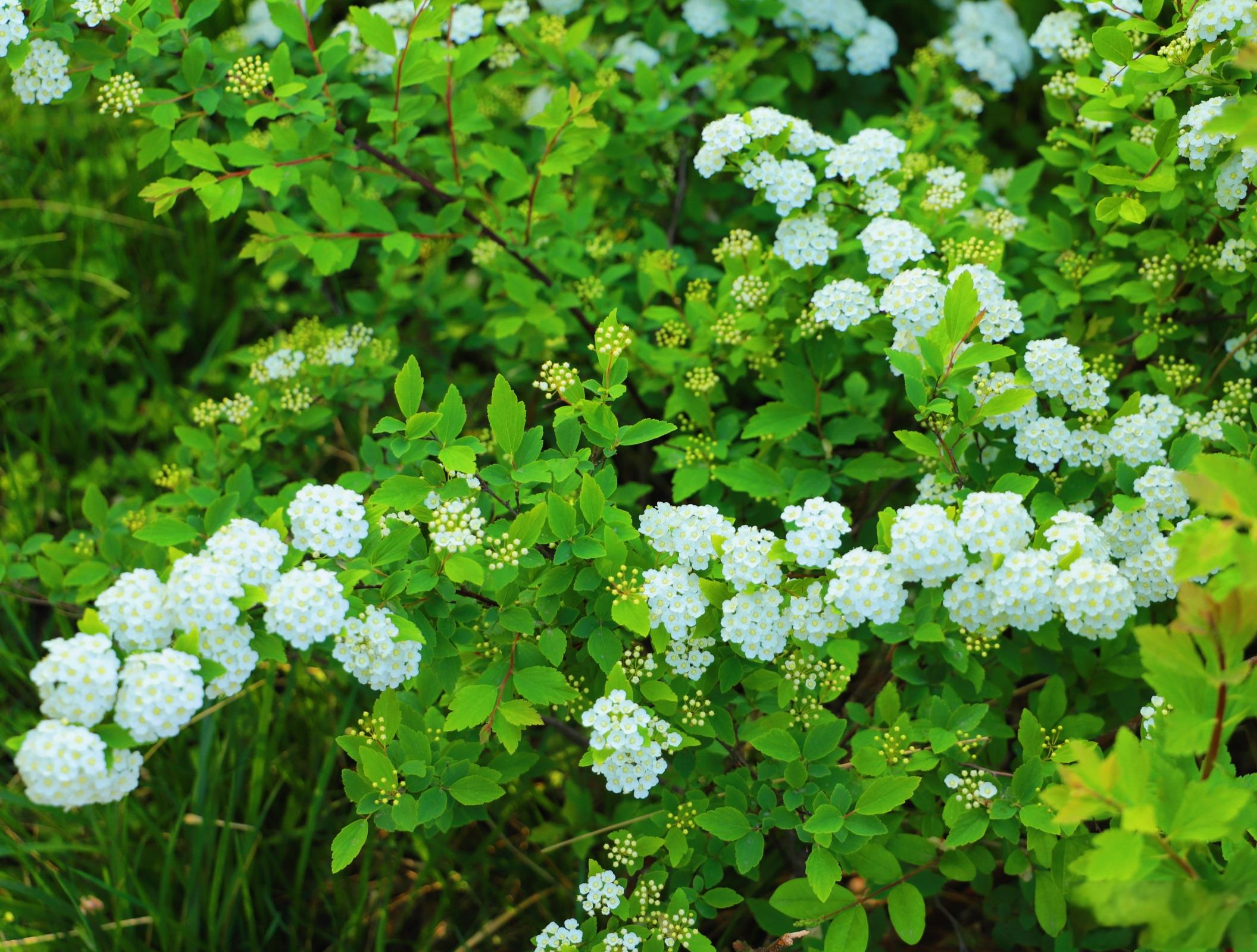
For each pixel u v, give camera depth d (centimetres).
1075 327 380
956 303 277
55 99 342
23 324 534
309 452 443
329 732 411
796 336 341
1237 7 293
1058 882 266
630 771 262
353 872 402
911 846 286
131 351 546
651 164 453
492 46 383
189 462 437
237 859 366
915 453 348
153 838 388
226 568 241
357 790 271
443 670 278
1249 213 313
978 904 373
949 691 294
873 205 351
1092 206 391
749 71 511
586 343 446
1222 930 203
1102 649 321
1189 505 282
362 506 276
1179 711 203
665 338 404
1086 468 314
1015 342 364
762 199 338
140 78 383
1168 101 318
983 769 271
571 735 352
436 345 491
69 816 378
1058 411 307
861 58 497
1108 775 195
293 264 466
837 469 356
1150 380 363
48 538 377
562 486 286
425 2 360
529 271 423
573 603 287
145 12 349
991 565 260
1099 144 387
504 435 271
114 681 222
